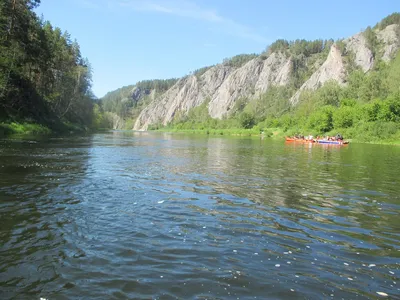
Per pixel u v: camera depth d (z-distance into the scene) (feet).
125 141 166.09
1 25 136.05
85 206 33.19
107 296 17.01
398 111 240.32
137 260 21.25
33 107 172.65
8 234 24.75
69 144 113.19
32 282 18.12
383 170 68.54
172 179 51.75
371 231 28.68
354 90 414.00
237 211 33.76
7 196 35.68
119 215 30.66
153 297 17.07
